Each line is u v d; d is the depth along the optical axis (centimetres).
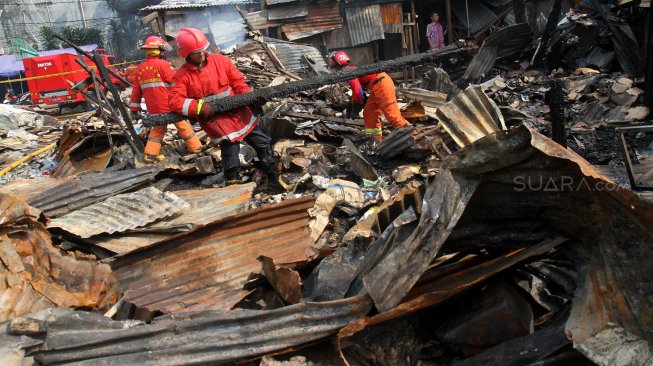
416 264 246
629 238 226
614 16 1107
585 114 833
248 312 261
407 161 657
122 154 717
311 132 781
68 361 238
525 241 268
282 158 646
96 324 258
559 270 291
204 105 508
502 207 259
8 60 3141
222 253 343
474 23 1894
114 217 415
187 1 1617
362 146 748
